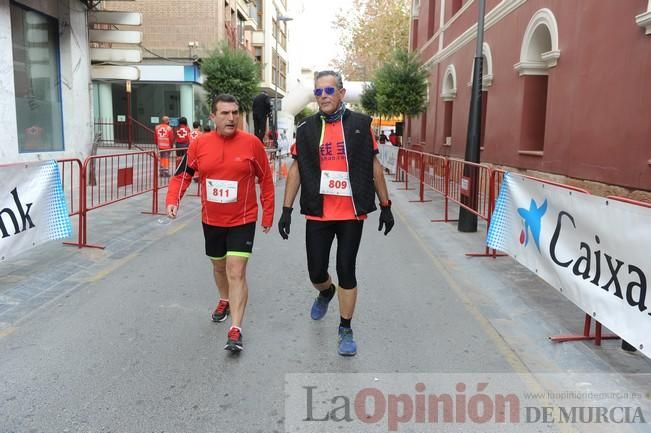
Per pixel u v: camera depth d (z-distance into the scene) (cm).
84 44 1216
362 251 741
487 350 422
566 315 502
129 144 2208
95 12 1231
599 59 835
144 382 360
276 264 657
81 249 695
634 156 738
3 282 555
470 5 1642
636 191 733
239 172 413
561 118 971
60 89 1171
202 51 2380
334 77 387
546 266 484
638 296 353
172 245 743
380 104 2016
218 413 325
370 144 398
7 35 941
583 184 884
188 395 344
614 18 792
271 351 412
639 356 414
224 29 2661
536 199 506
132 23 1234
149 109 2439
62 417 317
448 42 1964
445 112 1991
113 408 327
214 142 414
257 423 315
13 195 522
